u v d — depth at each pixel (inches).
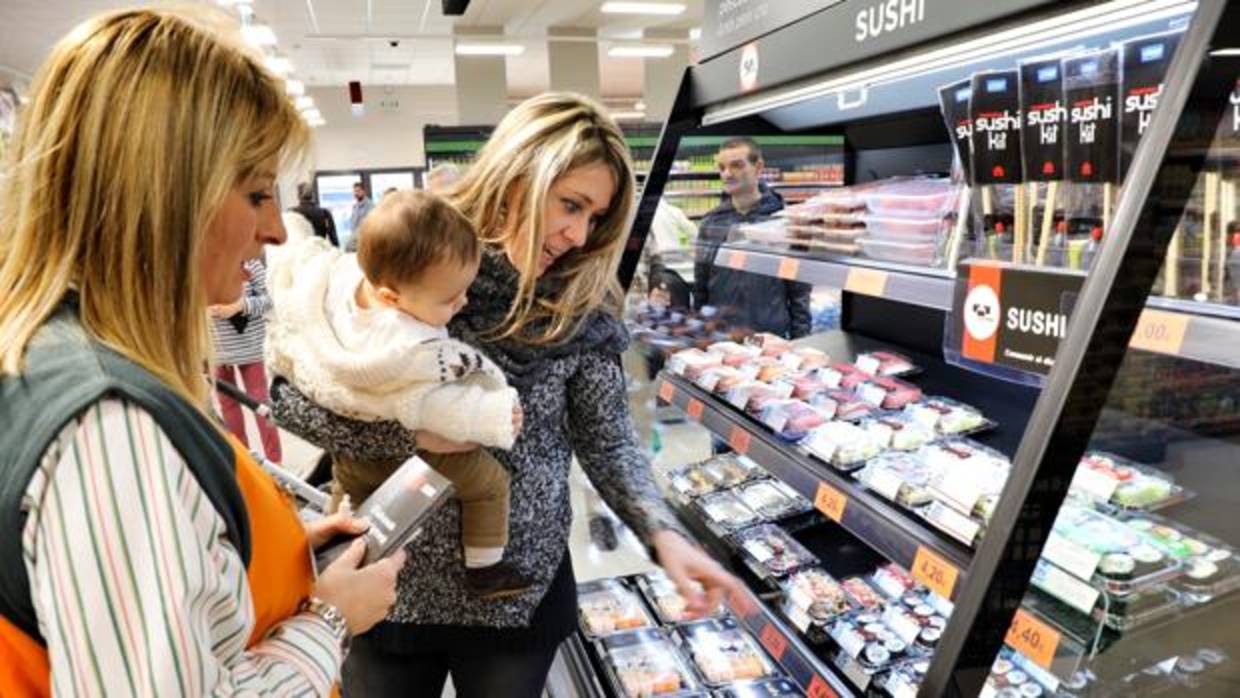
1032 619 39.8
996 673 45.3
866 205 65.8
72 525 22.4
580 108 50.4
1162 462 43.8
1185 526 42.6
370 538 40.6
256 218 30.1
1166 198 29.8
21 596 23.4
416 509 41.8
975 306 44.8
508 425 47.9
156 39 26.2
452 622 54.7
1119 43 40.0
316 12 384.2
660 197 81.6
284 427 55.4
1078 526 43.3
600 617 80.9
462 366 49.3
